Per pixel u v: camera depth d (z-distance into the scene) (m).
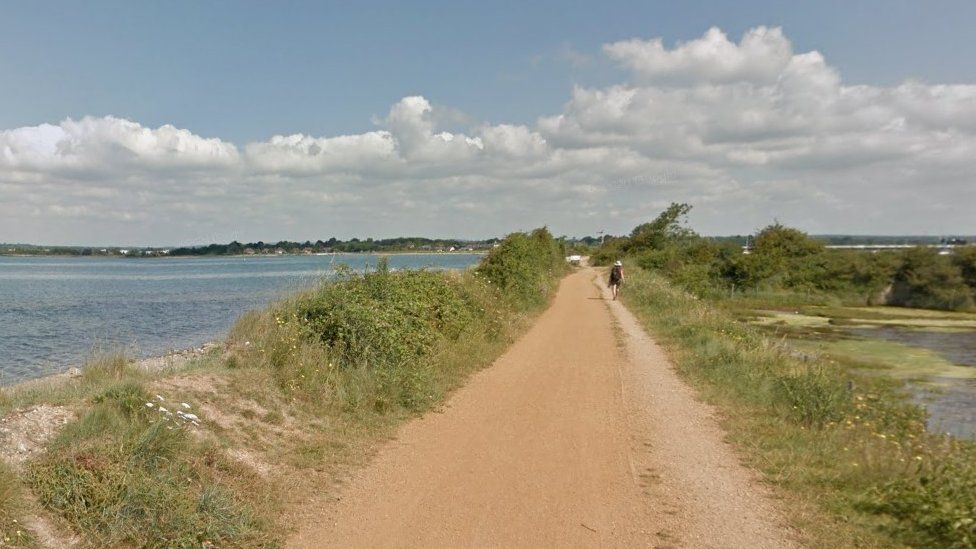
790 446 8.24
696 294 37.00
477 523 5.77
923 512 5.85
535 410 9.78
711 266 49.50
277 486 6.27
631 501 6.38
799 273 48.88
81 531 4.80
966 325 33.19
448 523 5.75
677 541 5.53
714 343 15.16
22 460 5.23
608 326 20.30
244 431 7.23
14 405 6.38
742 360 13.54
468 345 13.76
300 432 7.76
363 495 6.34
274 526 5.53
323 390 8.90
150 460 5.69
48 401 6.46
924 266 46.75
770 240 52.72
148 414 6.37
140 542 4.87
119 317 25.31
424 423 8.92
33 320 24.11
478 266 24.66
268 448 7.08
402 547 5.29
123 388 6.70
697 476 7.16
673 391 11.45
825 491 6.75
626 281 36.00
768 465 7.53
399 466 7.19
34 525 4.67
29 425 5.71
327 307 10.76
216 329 21.48
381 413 9.01
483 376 12.12
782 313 37.69
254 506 5.75
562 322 21.06
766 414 9.88
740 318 34.41
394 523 5.73
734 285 48.62
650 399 10.77
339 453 7.39
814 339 27.12
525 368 13.07
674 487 6.81
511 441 8.20
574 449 7.95
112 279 59.00
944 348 24.73
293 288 12.62
